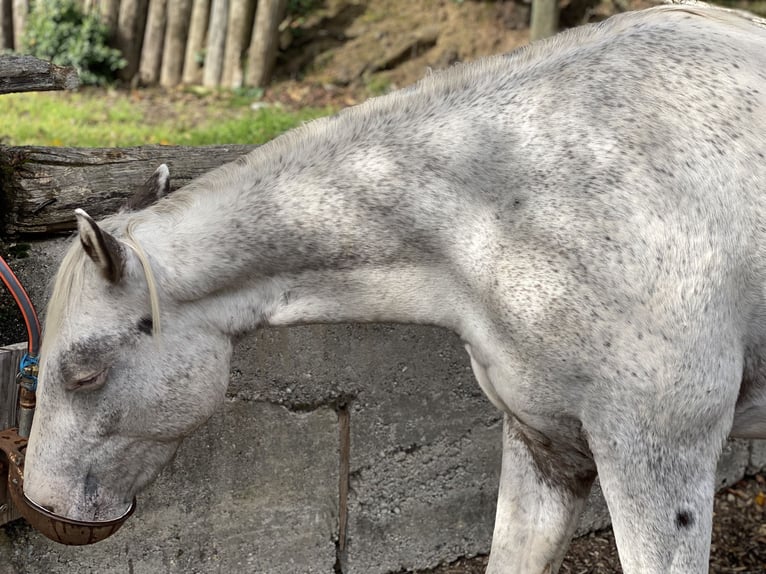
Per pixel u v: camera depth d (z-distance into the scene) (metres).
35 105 6.14
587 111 2.13
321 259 2.18
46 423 2.14
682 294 2.06
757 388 2.27
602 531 3.50
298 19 7.73
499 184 2.14
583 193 2.08
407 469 3.13
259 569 2.99
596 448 2.19
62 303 2.10
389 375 3.02
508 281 2.13
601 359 2.11
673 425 2.12
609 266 2.06
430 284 2.23
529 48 2.29
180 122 6.19
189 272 2.12
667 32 2.23
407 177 2.17
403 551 3.19
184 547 2.85
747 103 2.14
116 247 2.01
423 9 7.79
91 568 2.72
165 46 7.14
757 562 3.39
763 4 7.88
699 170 2.08
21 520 2.60
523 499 2.51
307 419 2.94
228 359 2.23
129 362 2.12
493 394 2.36
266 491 2.94
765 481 3.83
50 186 2.59
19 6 7.01
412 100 2.25
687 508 2.17
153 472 2.27
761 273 2.14
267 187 2.18
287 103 6.89
